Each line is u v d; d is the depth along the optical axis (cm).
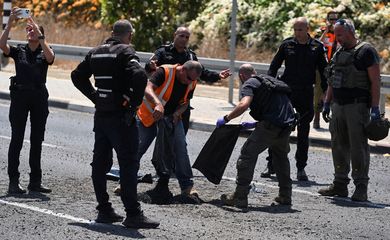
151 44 4131
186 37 1819
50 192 1673
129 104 1357
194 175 1927
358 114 1662
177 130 1636
